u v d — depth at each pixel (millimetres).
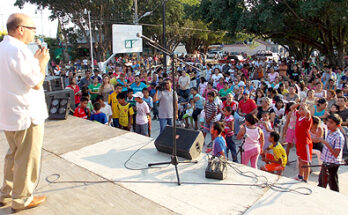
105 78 9336
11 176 2689
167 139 4055
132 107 7559
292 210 2752
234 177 3428
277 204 2850
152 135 8578
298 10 17562
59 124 5445
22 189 2578
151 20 32406
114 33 14695
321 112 7438
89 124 5449
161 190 3127
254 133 5121
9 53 2201
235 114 8078
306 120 5090
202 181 3328
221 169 3354
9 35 2270
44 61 2398
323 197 2965
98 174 3473
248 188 3170
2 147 4246
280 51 54781
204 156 4031
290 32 21453
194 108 8977
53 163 3768
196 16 21234
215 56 37719
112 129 5168
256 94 9023
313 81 10633
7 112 2324
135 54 35875
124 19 32562
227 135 6270
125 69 14953
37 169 2629
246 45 44875
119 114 7348
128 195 3018
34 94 2438
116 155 4039
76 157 3959
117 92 7770
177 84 11852
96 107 6645
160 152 4148
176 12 32438
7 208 2688
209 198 2971
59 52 38719
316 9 15469
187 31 37094
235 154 6309
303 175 5379
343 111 6934
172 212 2721
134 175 3457
